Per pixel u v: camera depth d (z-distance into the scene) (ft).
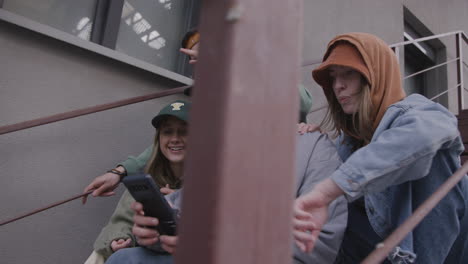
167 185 4.52
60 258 5.07
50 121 4.33
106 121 5.64
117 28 6.20
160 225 2.91
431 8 14.29
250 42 0.93
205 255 0.84
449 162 3.14
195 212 0.87
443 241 3.05
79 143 5.36
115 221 4.48
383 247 1.65
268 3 1.00
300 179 3.22
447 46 14.93
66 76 5.33
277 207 0.96
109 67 5.73
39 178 4.99
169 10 7.08
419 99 3.23
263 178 0.93
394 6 12.12
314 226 2.34
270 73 0.98
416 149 2.54
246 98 0.91
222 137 0.86
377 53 3.50
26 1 5.43
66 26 5.80
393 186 3.08
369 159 2.53
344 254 3.66
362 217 3.50
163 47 6.93
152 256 3.25
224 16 0.91
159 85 6.26
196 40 5.35
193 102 0.92
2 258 4.66
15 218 4.35
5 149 4.79
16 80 4.93
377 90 3.48
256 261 0.90
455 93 14.80
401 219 2.98
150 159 4.83
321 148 3.46
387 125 3.01
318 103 8.64
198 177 0.88
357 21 10.30
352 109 3.58
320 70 3.76
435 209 3.09
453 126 2.77
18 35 4.98
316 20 9.04
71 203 5.22
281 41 1.03
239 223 0.87
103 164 5.56
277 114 0.99
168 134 4.76
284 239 0.96
